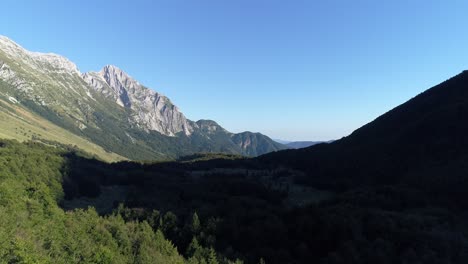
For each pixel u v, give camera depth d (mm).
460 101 164750
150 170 198625
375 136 192250
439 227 81938
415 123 169625
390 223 83375
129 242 79312
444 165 122312
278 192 143375
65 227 74062
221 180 160375
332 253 77688
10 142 184250
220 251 87688
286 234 92750
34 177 121750
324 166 178375
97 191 143375
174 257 81062
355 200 108625
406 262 70500
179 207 121000
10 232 51562
